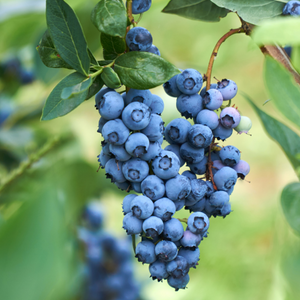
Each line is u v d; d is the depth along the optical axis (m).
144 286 1.39
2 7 1.06
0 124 1.19
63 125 1.16
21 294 0.65
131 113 0.82
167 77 0.82
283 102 0.79
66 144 1.04
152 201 0.84
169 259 0.83
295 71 0.87
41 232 0.67
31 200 0.69
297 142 0.90
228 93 0.87
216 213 0.87
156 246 0.83
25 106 1.22
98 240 1.20
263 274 1.42
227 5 0.88
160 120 0.83
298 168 0.89
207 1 0.94
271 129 0.90
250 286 1.44
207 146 0.85
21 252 0.66
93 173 0.97
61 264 0.66
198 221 0.84
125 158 0.83
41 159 0.95
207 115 0.85
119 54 0.85
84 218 1.17
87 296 1.11
